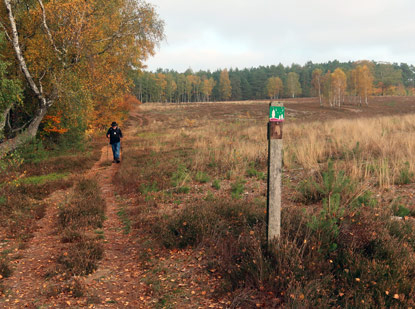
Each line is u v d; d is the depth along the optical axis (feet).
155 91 404.36
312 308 9.38
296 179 26.78
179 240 15.81
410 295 9.33
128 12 60.44
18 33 51.13
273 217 12.34
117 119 101.91
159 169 34.96
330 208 14.90
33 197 27.22
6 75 49.01
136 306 10.94
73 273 13.41
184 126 129.18
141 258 14.88
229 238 14.70
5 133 52.90
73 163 44.06
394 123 60.29
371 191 20.49
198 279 12.48
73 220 20.31
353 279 10.36
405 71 537.24
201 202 21.33
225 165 34.81
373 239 12.26
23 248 16.72
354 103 278.67
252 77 517.96
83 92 51.19
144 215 20.76
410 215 16.24
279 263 11.11
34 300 11.37
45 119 56.85
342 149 35.86
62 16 48.60
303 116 170.60
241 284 11.19
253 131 72.59
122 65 64.64
